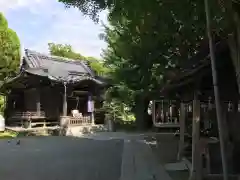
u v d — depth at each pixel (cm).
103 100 2659
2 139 1880
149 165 981
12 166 1015
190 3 611
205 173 732
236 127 818
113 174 871
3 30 2597
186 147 1134
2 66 2581
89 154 1255
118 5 652
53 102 2478
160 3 624
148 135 1973
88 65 3089
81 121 2430
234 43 458
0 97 2633
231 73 588
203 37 779
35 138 1928
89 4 681
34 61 2623
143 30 831
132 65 1382
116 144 1561
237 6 437
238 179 658
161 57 1077
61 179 826
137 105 2259
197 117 721
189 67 638
